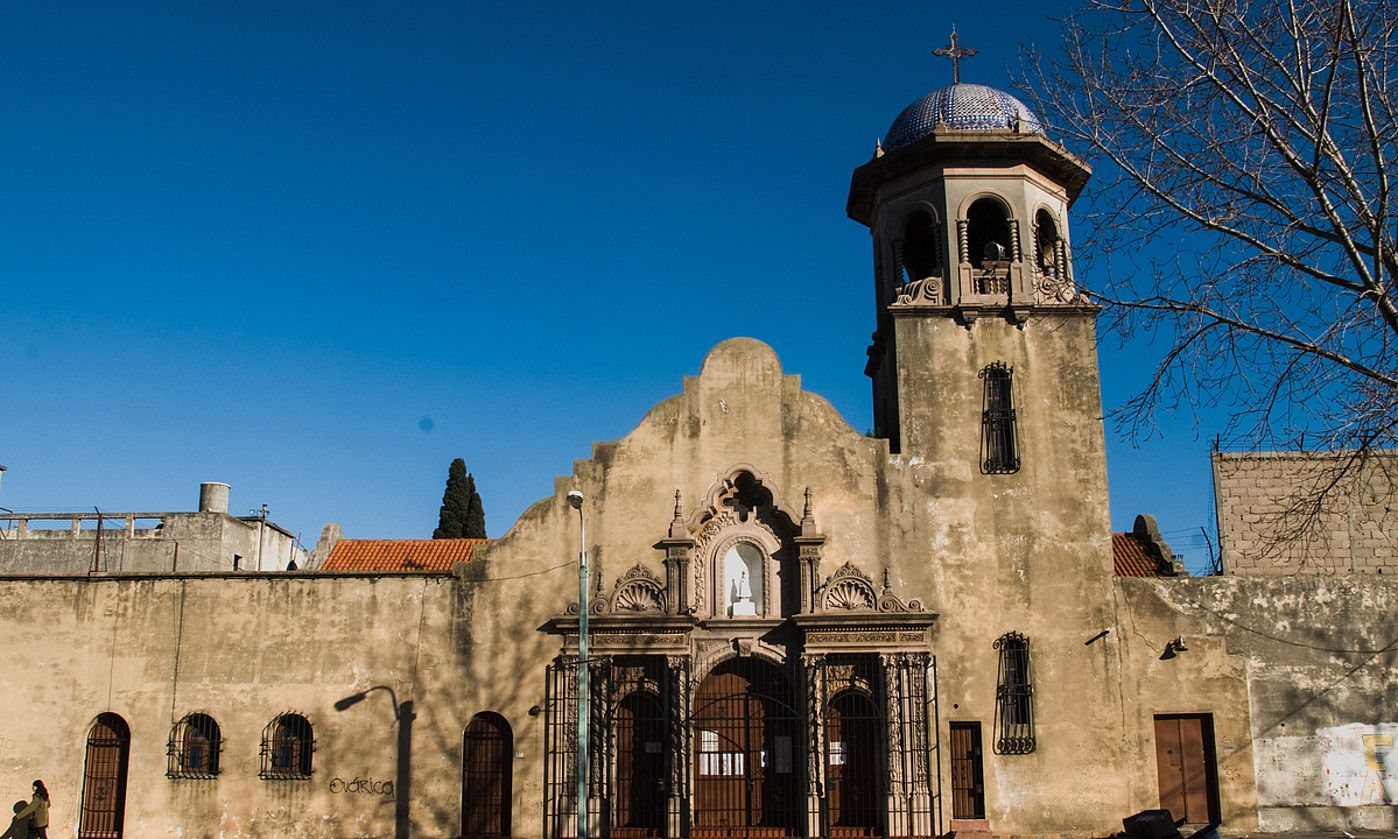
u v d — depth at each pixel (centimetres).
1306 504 1627
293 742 2662
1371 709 2659
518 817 2589
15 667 2706
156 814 2614
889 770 2567
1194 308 1379
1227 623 2689
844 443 2772
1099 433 2766
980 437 2770
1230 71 1350
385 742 2636
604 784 2600
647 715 2680
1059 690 2636
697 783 2644
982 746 2603
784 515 2723
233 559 3941
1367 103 1259
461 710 2648
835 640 2634
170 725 2659
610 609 2683
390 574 2714
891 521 2722
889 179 3022
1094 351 2811
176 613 2717
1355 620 2700
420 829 2591
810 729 2597
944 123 2953
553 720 2638
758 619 2677
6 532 3866
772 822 2622
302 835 2595
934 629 2664
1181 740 2650
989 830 2527
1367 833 2567
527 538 2738
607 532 2739
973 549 2708
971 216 3011
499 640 2681
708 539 2752
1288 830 2595
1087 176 3016
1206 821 2602
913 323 2831
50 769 2656
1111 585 2691
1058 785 2586
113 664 2698
